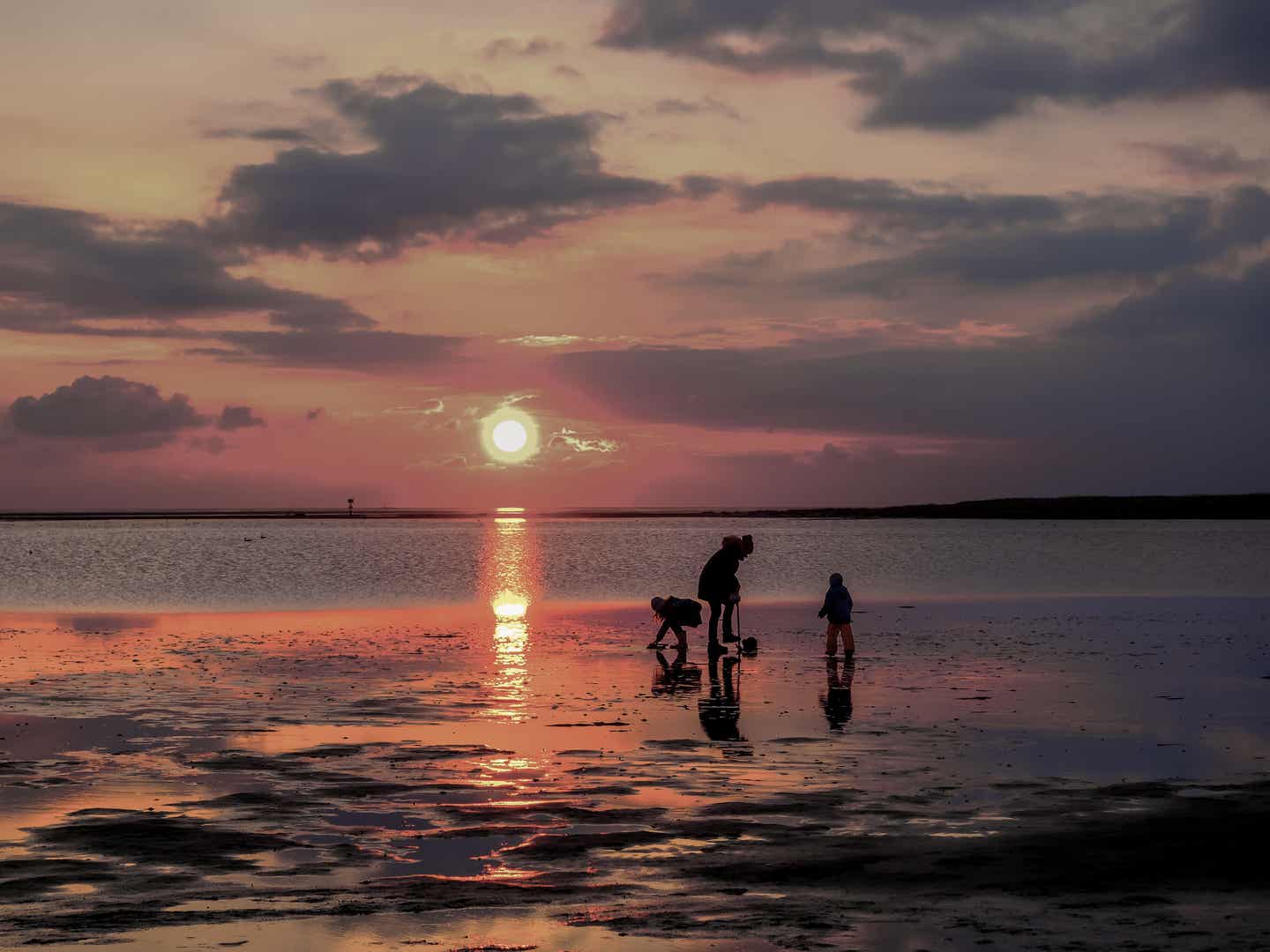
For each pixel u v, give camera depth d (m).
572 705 18.62
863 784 13.02
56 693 19.94
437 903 8.97
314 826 11.30
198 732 16.27
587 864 10.06
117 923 8.45
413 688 20.48
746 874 9.73
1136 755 14.51
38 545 116.31
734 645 27.48
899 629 31.16
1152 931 8.19
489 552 98.56
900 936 8.12
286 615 36.94
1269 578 56.94
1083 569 67.25
